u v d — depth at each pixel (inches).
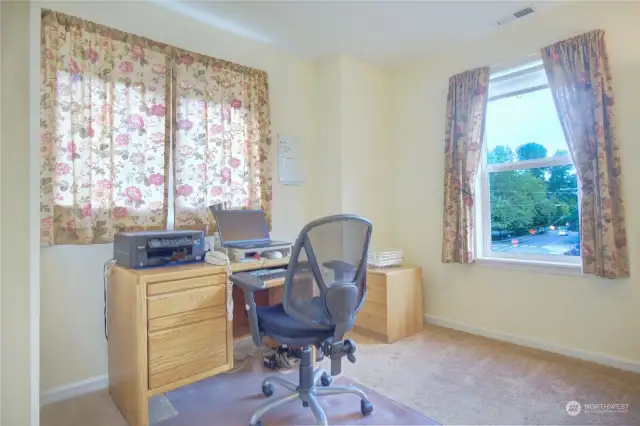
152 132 85.9
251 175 105.1
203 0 86.9
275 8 90.9
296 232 119.6
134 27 85.2
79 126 75.2
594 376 81.0
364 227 66.9
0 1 49.6
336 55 119.7
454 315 117.6
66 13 75.3
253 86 106.0
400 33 105.3
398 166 133.6
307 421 66.0
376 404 71.1
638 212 82.4
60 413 69.5
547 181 100.9
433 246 123.1
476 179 112.0
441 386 78.1
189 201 92.2
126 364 67.5
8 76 49.7
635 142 82.9
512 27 102.2
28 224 50.1
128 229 82.2
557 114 92.0
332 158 121.0
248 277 67.9
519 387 76.9
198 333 70.1
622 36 84.3
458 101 111.9
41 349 72.6
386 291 106.0
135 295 63.4
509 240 108.9
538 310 99.0
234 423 65.7
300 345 62.4
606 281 87.2
